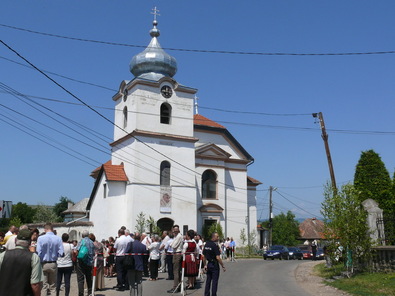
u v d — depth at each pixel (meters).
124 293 15.44
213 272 13.18
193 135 42.56
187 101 41.69
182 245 16.52
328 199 19.09
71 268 13.62
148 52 42.47
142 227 36.53
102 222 38.06
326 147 30.09
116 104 42.94
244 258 39.97
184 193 39.84
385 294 13.54
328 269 22.14
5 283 6.96
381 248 17.75
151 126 39.25
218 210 43.12
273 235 70.50
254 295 14.67
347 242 17.92
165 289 16.12
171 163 39.69
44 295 14.98
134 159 37.97
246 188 46.41
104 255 16.84
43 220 72.12
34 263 7.19
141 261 13.52
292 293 15.26
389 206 27.38
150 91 39.81
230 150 46.72
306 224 78.44
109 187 37.72
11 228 13.88
